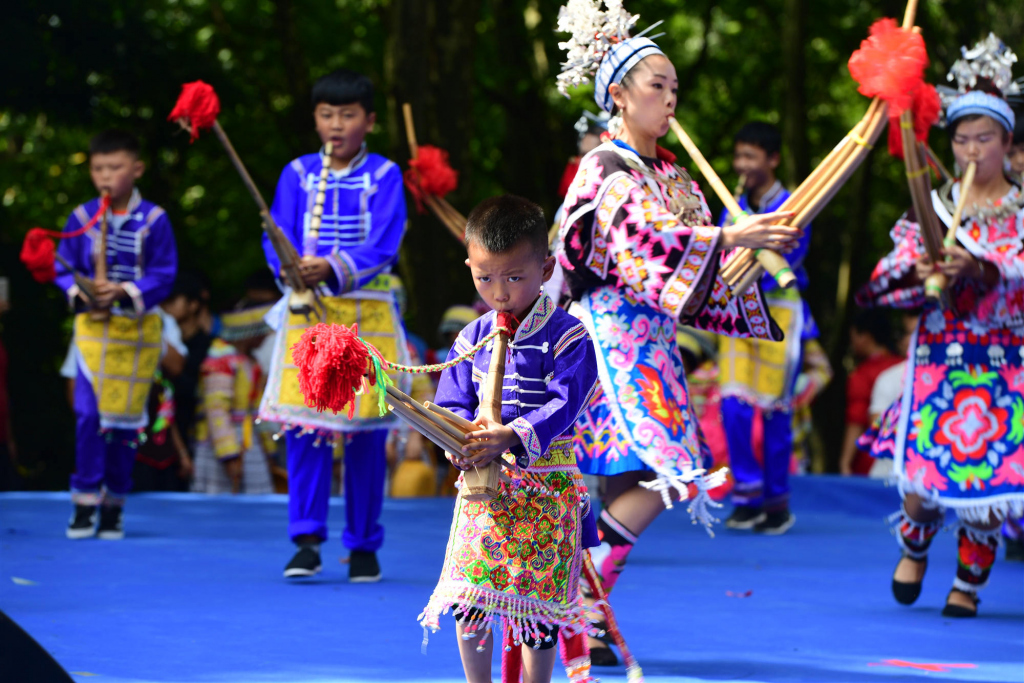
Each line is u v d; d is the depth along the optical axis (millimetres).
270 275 13984
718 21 27266
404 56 17688
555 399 4395
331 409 3908
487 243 4297
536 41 24469
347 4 24828
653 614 7055
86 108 19984
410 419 4016
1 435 13844
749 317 5945
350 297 8109
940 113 7031
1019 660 5852
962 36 21766
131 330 10047
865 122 6098
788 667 5609
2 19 18219
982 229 7121
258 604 7035
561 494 4457
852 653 5965
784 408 11586
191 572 8297
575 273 5844
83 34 19078
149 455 13781
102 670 5195
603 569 5836
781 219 5418
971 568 7102
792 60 20594
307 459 7969
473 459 4137
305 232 8164
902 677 5410
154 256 10148
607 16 5996
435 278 18469
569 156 25125
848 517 13148
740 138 11297
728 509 13758
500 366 4332
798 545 10641
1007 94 7355
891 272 7277
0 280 11906
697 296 5637
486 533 4359
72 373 10312
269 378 7949
